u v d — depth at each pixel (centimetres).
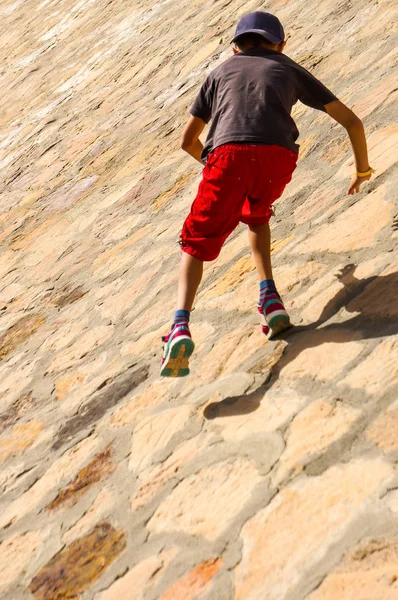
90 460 287
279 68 275
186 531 221
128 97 720
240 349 297
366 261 305
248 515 213
